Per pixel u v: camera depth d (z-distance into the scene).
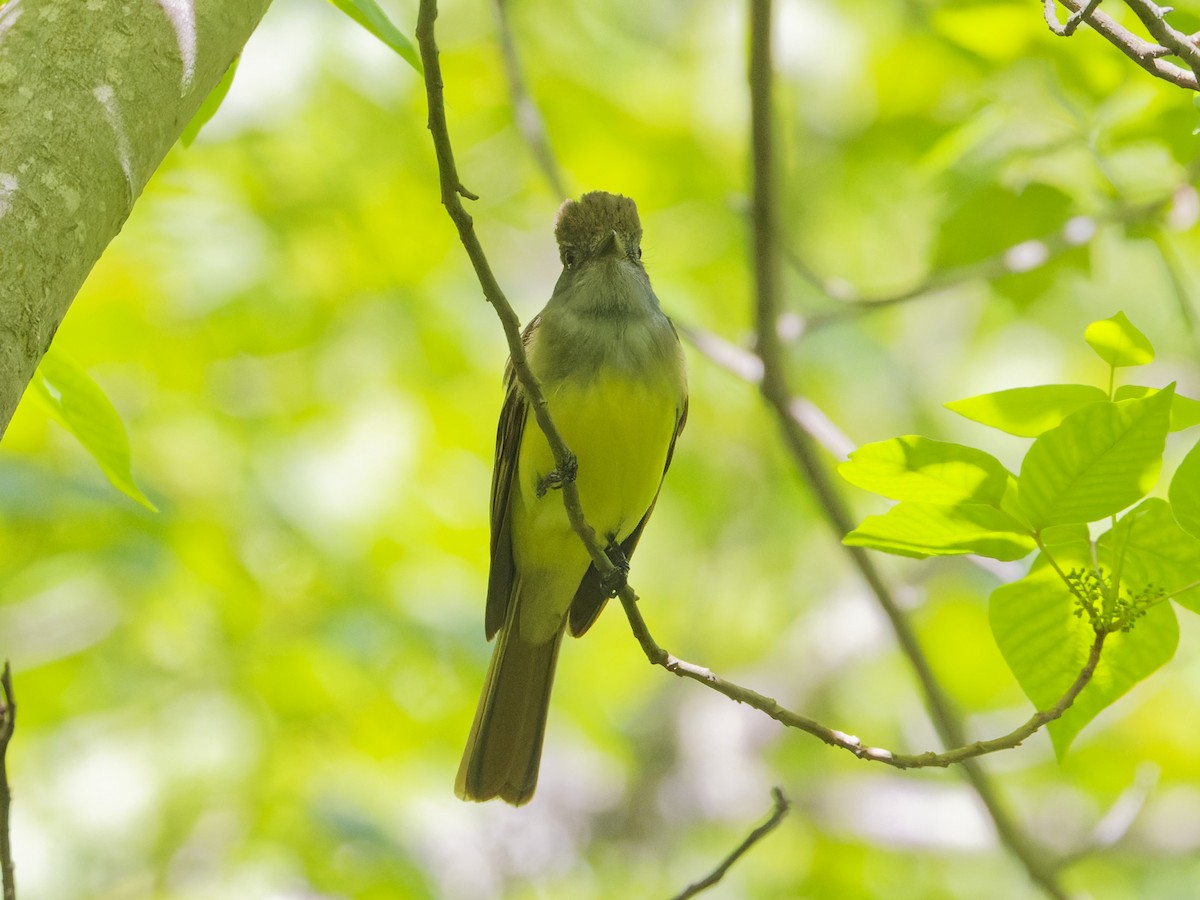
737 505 17.56
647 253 11.27
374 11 5.61
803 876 15.22
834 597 17.03
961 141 10.38
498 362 14.93
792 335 9.72
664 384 7.88
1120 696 5.40
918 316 17.44
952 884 15.34
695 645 17.03
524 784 8.40
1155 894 15.06
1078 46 9.52
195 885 12.55
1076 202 10.45
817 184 16.02
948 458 4.89
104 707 13.16
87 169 4.14
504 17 10.19
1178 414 4.90
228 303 13.37
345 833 12.04
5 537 11.63
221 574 12.14
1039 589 5.25
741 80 14.94
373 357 14.27
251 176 13.72
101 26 4.34
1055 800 15.49
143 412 13.16
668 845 15.24
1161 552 5.05
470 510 14.24
